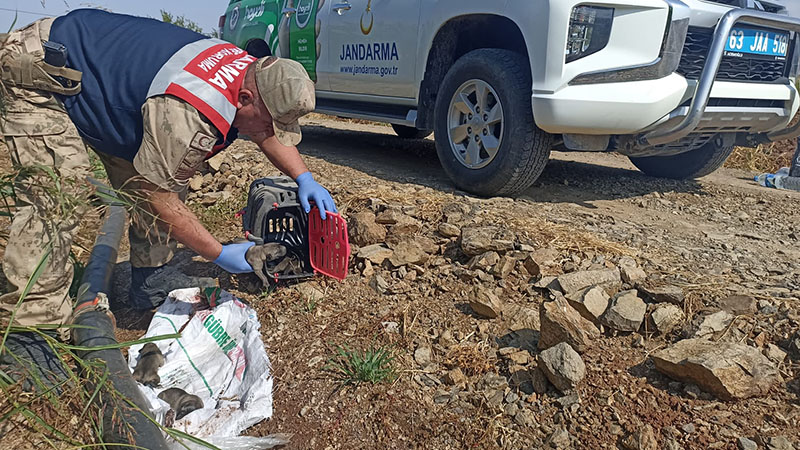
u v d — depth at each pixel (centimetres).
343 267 295
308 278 316
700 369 217
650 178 569
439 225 342
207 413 236
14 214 220
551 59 365
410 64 473
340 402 238
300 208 305
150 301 304
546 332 247
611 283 279
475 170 423
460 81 426
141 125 220
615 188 513
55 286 226
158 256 294
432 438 220
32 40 215
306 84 233
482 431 218
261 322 289
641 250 332
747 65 418
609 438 209
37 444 200
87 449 198
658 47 374
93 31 224
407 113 503
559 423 217
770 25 397
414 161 582
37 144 216
